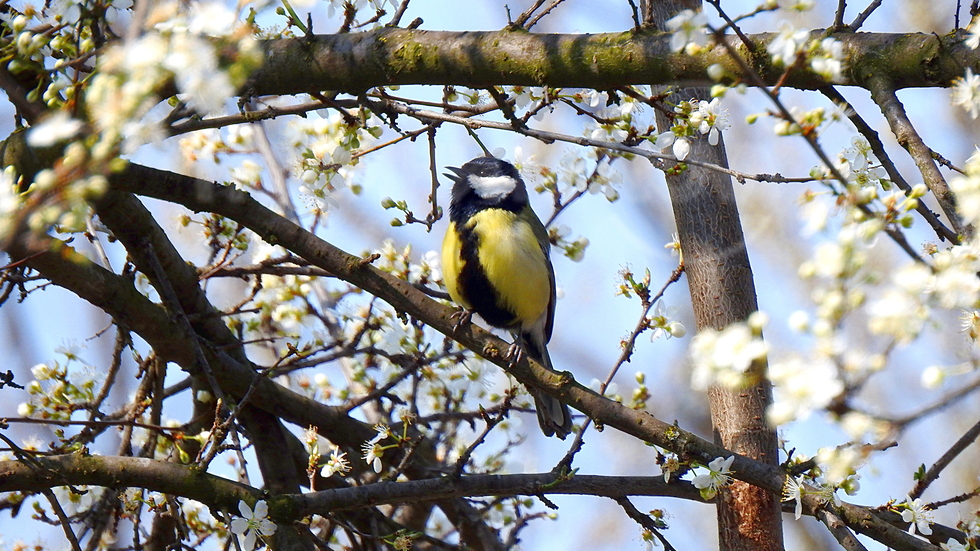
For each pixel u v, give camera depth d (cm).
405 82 820
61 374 1022
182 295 1045
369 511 1147
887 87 718
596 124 942
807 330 468
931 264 496
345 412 1159
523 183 1214
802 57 555
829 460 500
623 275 964
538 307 1168
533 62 794
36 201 403
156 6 428
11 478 833
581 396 898
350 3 838
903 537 784
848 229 471
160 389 1072
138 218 947
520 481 923
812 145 516
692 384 488
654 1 1025
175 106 826
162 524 1138
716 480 820
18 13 801
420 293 936
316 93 843
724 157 1019
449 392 1219
